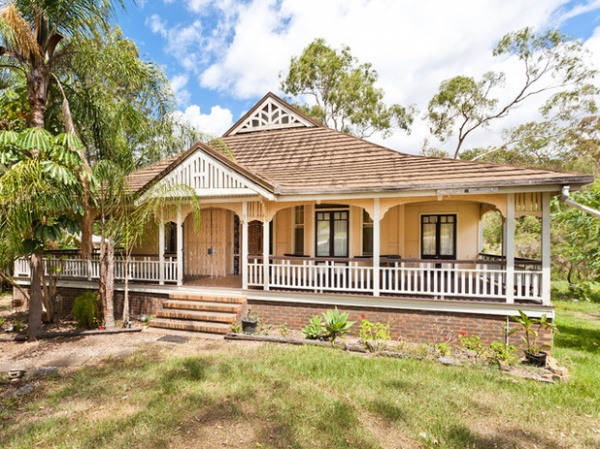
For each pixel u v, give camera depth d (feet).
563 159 76.33
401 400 15.01
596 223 32.45
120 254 36.35
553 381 17.57
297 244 36.58
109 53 25.49
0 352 21.77
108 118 26.99
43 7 22.38
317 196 26.99
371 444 11.91
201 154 29.35
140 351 21.80
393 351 21.07
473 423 13.50
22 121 25.11
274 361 19.42
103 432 12.50
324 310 26.53
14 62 25.09
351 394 15.52
